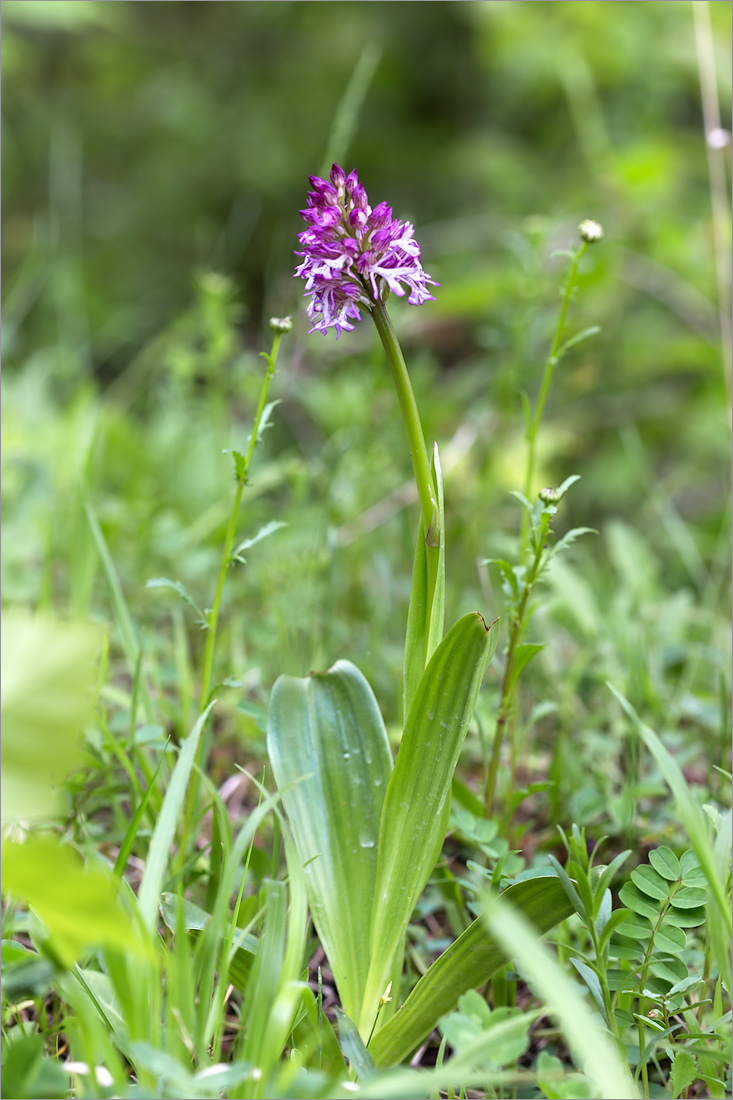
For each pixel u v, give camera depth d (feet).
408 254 2.36
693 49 8.51
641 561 4.43
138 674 2.81
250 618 3.98
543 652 3.57
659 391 8.75
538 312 4.03
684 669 3.79
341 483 4.45
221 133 11.39
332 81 11.56
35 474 4.59
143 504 4.13
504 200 10.35
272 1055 2.16
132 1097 2.13
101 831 2.84
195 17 12.71
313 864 2.49
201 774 2.50
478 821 2.69
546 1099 2.45
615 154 7.48
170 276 11.05
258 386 4.56
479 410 4.78
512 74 9.89
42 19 6.98
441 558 2.45
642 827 2.95
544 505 2.62
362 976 2.46
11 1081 2.08
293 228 11.12
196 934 2.46
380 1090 2.07
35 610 3.80
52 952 2.09
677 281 7.59
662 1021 2.48
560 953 2.62
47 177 11.34
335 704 2.58
